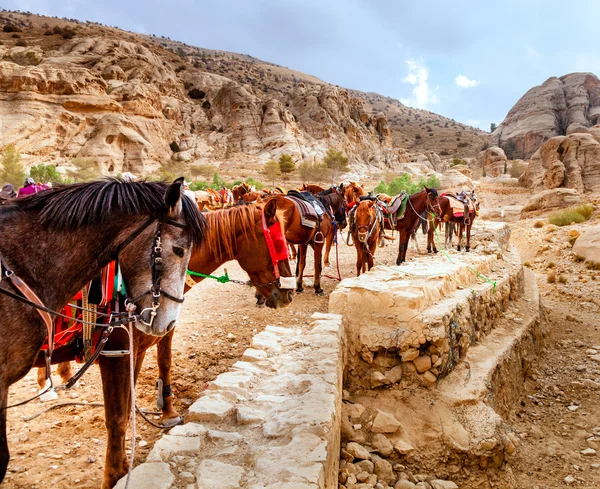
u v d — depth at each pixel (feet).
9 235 6.79
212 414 10.67
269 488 7.56
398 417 15.24
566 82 648.38
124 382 9.36
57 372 15.94
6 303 6.42
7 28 406.62
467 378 17.26
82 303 8.48
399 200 35.99
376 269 23.67
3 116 220.64
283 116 375.25
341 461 13.43
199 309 26.71
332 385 12.01
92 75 259.39
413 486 13.04
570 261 52.65
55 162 223.51
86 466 11.17
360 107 488.44
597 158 182.29
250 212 13.19
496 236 49.65
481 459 14.33
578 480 14.93
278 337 16.49
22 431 12.69
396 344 16.34
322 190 39.96
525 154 582.76
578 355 27.55
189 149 324.39
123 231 7.66
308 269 38.83
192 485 7.86
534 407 20.94
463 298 19.85
